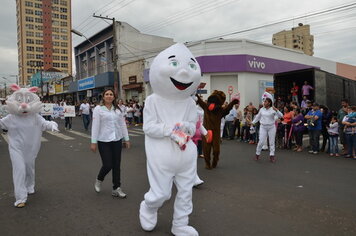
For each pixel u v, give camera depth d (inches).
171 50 130.0
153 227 137.9
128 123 760.3
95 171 261.0
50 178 237.3
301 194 196.9
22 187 173.5
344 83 665.6
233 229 141.6
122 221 151.4
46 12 3572.8
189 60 129.6
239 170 268.1
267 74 756.6
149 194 129.4
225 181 229.8
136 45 1141.1
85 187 212.2
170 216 157.8
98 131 182.1
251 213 162.2
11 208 170.9
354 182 227.9
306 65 914.1
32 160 183.8
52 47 3619.6
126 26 1118.4
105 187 212.2
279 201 182.4
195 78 129.6
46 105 726.5
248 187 213.0
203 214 160.6
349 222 150.8
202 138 271.6
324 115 378.0
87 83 1322.6
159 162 125.5
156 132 125.6
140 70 948.6
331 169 273.6
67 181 228.4
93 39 1333.7
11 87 173.2
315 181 230.4
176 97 130.8
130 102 828.6
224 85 722.2
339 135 357.7
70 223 149.3
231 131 490.3
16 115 172.1
